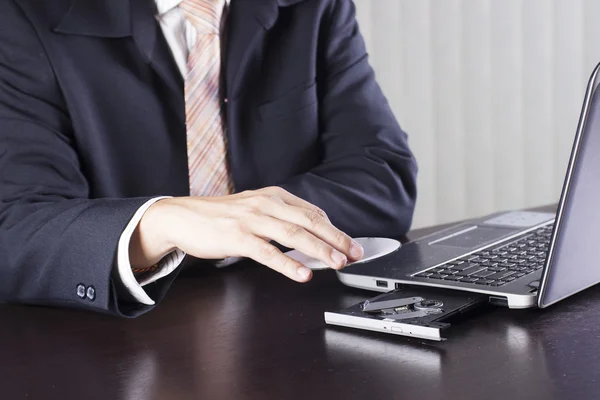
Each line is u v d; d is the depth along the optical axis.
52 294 1.16
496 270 1.11
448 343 0.91
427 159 3.35
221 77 1.66
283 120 1.70
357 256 1.04
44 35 1.55
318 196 1.54
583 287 1.04
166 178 1.62
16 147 1.48
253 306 1.12
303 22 1.74
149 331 1.03
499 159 3.30
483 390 0.77
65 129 1.57
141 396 0.81
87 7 1.60
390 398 0.77
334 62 1.79
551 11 3.17
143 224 1.14
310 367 0.86
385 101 1.80
